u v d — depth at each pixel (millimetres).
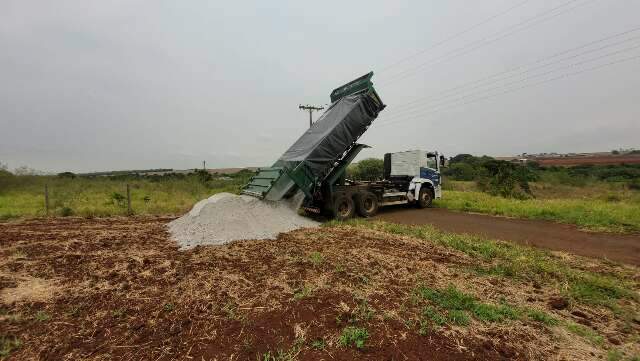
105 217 11820
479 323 3480
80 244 7254
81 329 3350
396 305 3787
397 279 4707
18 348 3029
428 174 13961
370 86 10742
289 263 5480
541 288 4551
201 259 5914
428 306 3795
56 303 4004
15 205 14281
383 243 7035
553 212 10984
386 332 3180
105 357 2859
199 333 3203
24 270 5344
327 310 3602
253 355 2836
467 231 8805
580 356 2959
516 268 5277
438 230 8469
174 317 3561
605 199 14977
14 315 3641
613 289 4543
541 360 2859
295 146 12000
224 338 3096
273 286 4406
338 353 2846
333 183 11047
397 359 2770
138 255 6293
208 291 4289
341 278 4695
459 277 4859
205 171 27672
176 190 20766
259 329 3230
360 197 11406
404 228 8648
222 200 8734
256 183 11133
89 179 24797
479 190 21922
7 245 7148
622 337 3328
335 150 10445
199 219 8164
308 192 10094
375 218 11297
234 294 4160
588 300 4188
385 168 15141
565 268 5414
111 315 3650
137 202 15297
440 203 14367
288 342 3025
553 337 3254
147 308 3805
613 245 7223
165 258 6043
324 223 9883
